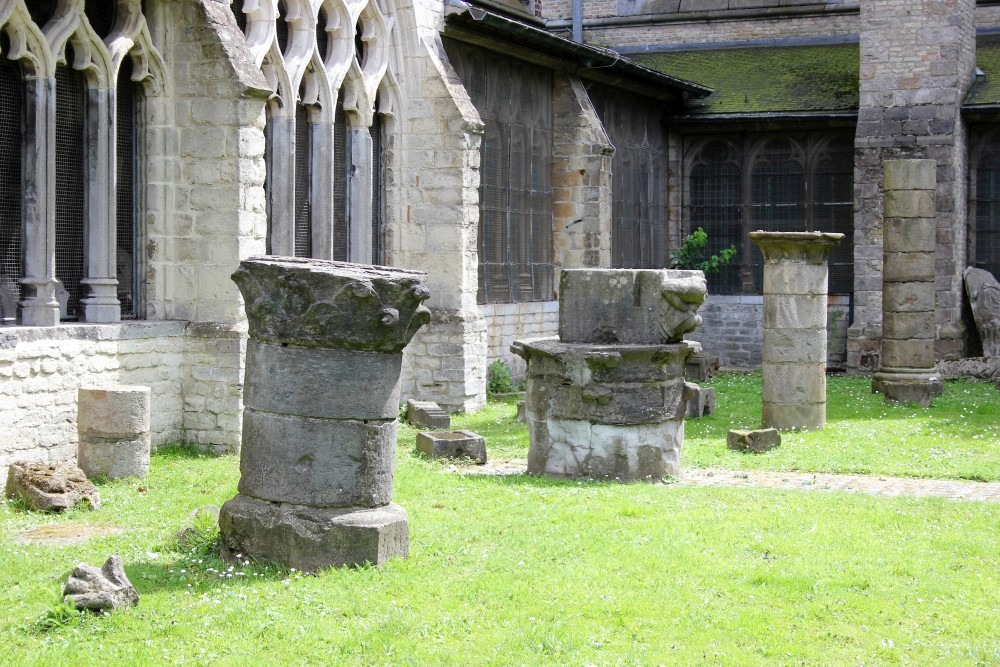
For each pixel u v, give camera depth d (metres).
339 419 8.66
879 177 25.52
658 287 12.58
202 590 8.16
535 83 22.94
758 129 28.11
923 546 9.71
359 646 7.14
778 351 16.66
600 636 7.43
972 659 7.17
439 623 7.56
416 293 8.67
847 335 26.19
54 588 7.91
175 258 14.32
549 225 23.69
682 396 12.86
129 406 11.91
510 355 22.12
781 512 10.82
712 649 7.26
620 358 12.34
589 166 23.61
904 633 7.61
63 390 12.62
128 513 10.52
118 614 7.59
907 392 20.06
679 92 27.47
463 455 14.00
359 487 8.74
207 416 14.13
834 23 29.98
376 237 18.88
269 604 7.87
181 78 14.17
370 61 18.23
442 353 18.55
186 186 14.25
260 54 15.50
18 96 12.76
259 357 8.77
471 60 20.56
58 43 12.84
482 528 9.99
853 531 10.16
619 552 9.28
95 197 13.47
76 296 13.52
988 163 26.72
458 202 18.56
